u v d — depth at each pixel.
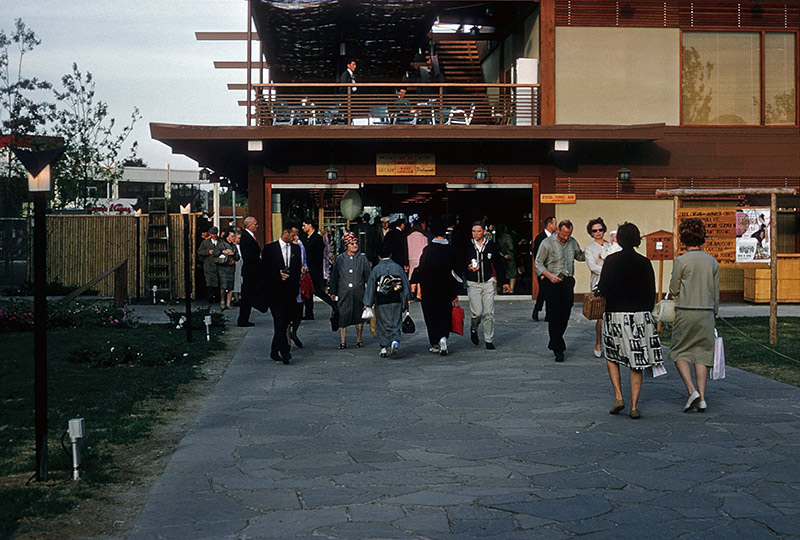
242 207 51.34
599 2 21.17
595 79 21.27
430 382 9.81
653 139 20.12
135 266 22.73
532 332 14.95
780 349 12.17
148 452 6.65
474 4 22.12
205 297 22.95
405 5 20.86
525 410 8.16
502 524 4.81
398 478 5.79
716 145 21.62
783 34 21.75
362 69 28.08
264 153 21.41
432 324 12.29
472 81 27.28
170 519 4.91
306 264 17.19
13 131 32.09
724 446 6.68
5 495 5.30
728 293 21.91
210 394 9.13
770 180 21.78
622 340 7.77
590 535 4.62
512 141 21.14
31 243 23.34
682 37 21.45
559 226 11.47
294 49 25.36
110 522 4.93
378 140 20.66
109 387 9.30
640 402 8.57
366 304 11.99
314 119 21.03
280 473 5.93
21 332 14.75
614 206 21.58
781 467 6.04
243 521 4.87
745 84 21.69
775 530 4.70
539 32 21.22
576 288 21.53
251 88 20.58
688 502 5.22
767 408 8.23
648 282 7.82
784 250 22.08
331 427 7.44
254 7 20.78
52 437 6.97
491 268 12.81
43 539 4.59
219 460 6.30
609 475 5.84
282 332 11.34
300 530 4.71
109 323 15.43
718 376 8.04
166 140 20.06
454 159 21.56
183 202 13.36
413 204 21.81
